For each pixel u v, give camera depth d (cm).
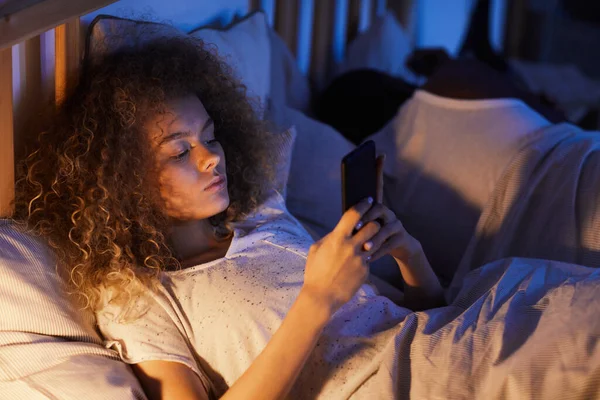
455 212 152
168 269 111
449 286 140
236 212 126
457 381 92
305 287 94
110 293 103
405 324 102
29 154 109
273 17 195
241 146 128
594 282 97
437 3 289
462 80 161
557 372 86
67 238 105
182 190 108
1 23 85
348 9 224
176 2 143
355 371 99
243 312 103
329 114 190
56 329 96
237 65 146
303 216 152
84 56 114
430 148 158
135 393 93
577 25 349
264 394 89
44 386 90
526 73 271
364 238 95
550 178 136
